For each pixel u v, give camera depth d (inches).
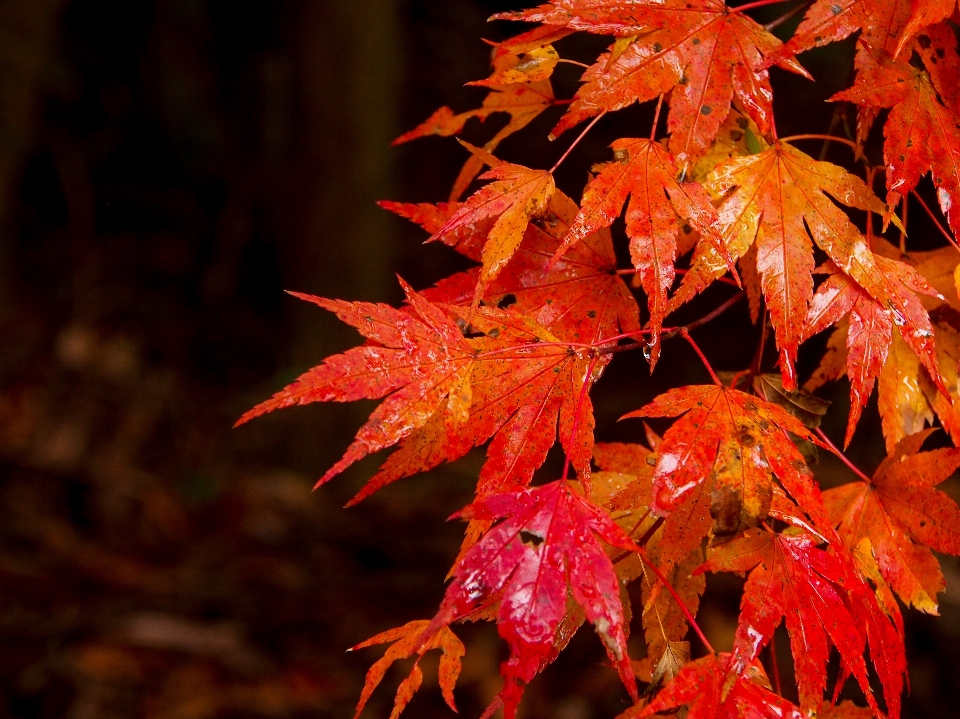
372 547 182.9
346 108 209.9
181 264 300.2
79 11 305.7
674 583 39.6
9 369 232.7
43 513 183.6
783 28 172.2
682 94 36.3
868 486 42.3
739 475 33.0
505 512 32.3
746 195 36.7
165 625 150.3
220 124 312.7
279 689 140.1
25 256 287.0
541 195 37.0
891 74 36.9
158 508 191.8
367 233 215.0
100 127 310.2
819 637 33.8
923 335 36.0
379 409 34.3
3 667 139.9
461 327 38.7
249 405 222.1
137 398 231.1
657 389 223.0
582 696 137.9
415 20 283.7
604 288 40.7
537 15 36.0
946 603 157.5
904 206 44.2
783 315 35.7
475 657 145.1
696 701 33.1
